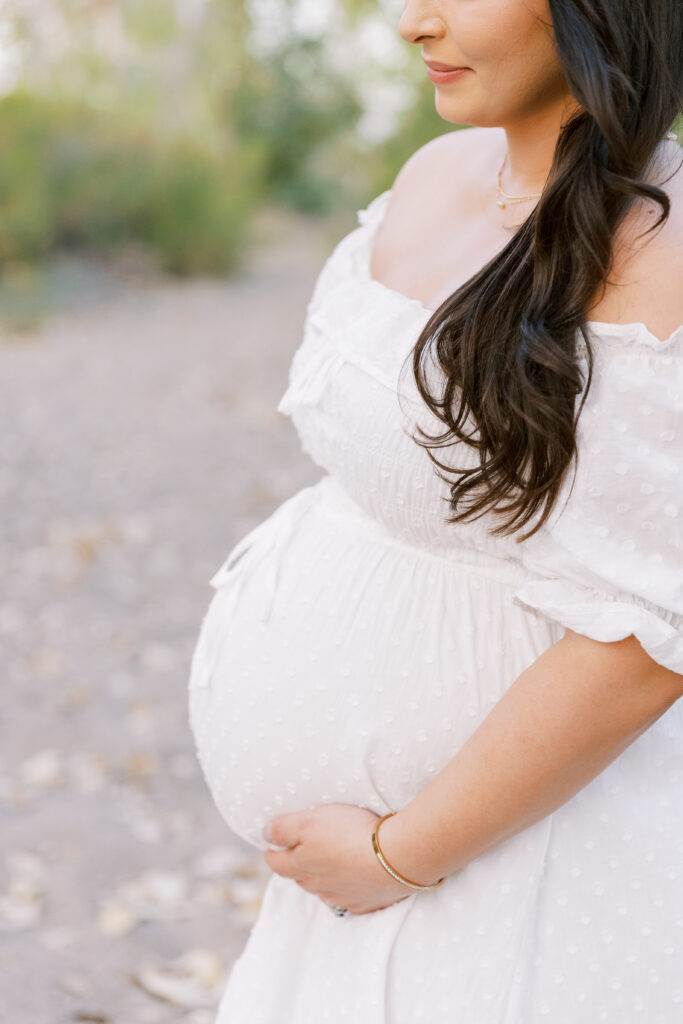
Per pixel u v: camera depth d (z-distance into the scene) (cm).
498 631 115
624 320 98
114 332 1107
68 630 483
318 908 127
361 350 116
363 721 120
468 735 116
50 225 1300
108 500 647
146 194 1380
